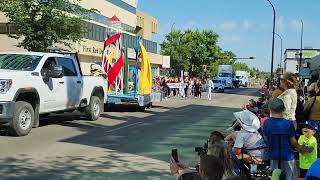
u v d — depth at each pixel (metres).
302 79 32.75
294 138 6.68
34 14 21.44
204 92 56.56
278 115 6.76
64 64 15.71
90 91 17.45
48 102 14.55
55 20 21.36
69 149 11.13
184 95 40.12
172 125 16.94
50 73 14.39
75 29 22.34
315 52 53.50
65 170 8.84
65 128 15.16
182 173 4.12
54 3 21.48
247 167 7.08
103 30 50.22
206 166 3.69
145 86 23.30
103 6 55.34
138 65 23.19
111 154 10.62
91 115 17.61
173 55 81.88
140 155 10.59
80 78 16.64
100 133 14.20
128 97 22.25
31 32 21.14
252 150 7.17
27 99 13.78
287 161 6.62
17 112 12.81
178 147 11.81
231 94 53.41
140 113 21.98
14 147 11.22
